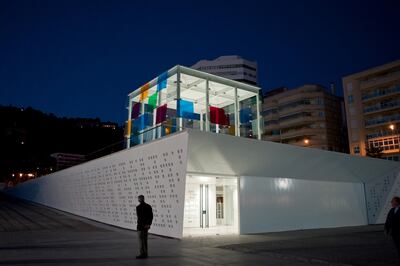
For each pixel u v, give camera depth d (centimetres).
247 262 770
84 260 780
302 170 1795
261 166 1588
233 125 1861
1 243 1113
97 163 2072
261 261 784
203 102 2133
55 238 1258
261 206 1611
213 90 1945
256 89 1970
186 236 1358
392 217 664
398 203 668
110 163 1875
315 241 1213
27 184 4634
